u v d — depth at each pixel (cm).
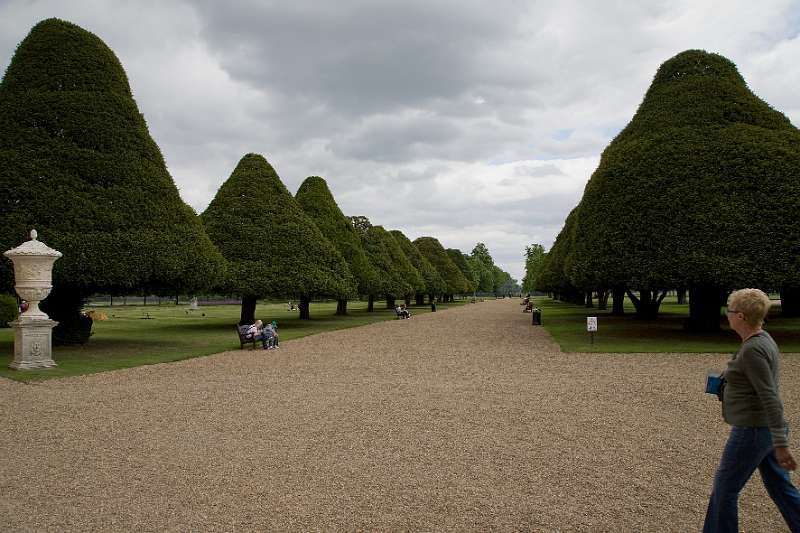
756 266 1927
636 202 2205
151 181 2058
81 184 1902
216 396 1056
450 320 3731
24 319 1402
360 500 536
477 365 1483
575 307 6094
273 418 873
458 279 8431
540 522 485
